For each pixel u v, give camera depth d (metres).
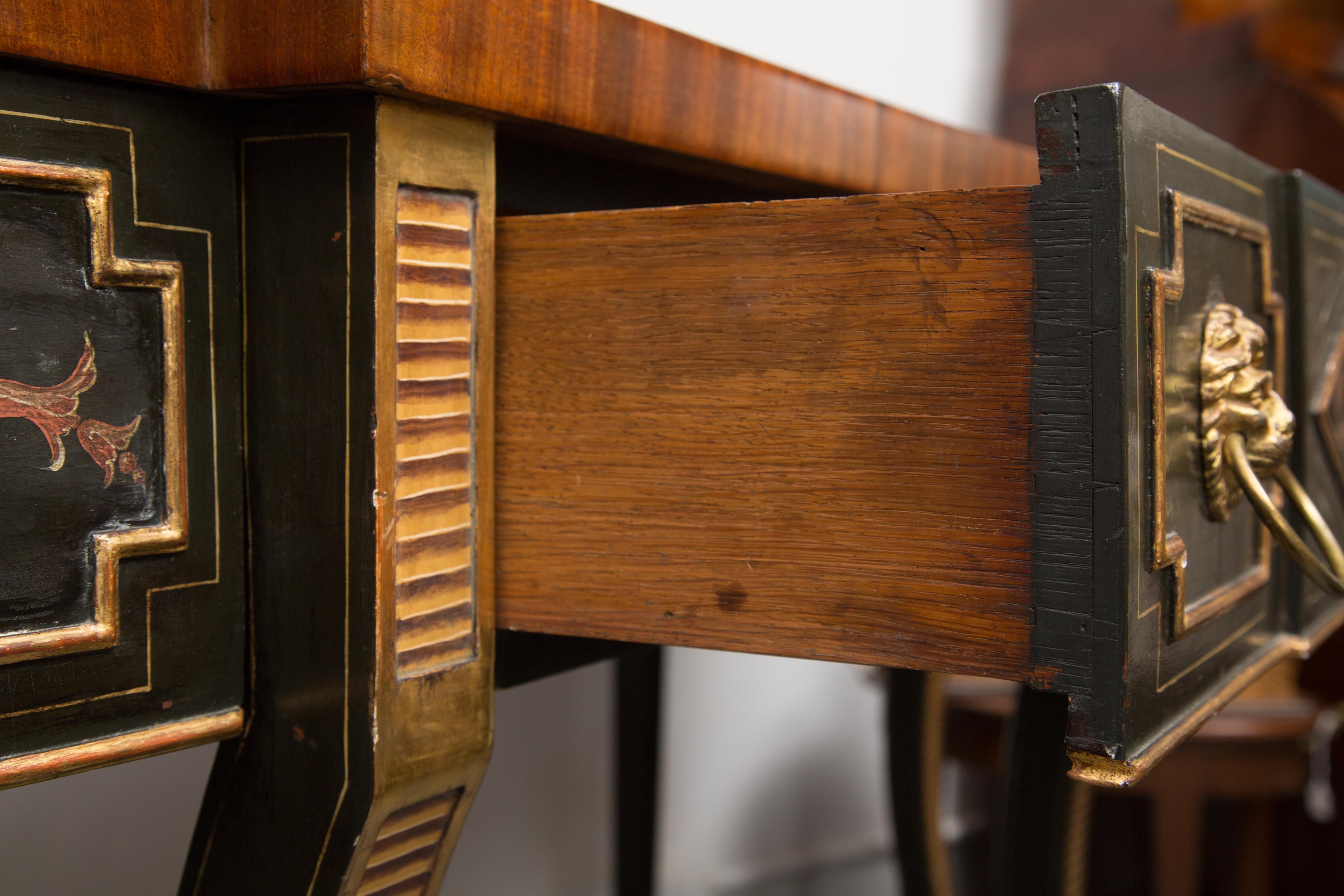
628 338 0.43
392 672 0.42
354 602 0.42
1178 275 0.41
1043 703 0.53
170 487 0.41
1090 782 0.39
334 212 0.41
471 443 0.44
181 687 0.42
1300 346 0.51
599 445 0.44
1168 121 0.41
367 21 0.39
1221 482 0.44
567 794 0.85
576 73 0.44
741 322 0.42
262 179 0.42
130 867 0.62
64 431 0.40
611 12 0.44
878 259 0.41
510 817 0.81
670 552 0.43
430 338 0.42
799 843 1.04
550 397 0.44
